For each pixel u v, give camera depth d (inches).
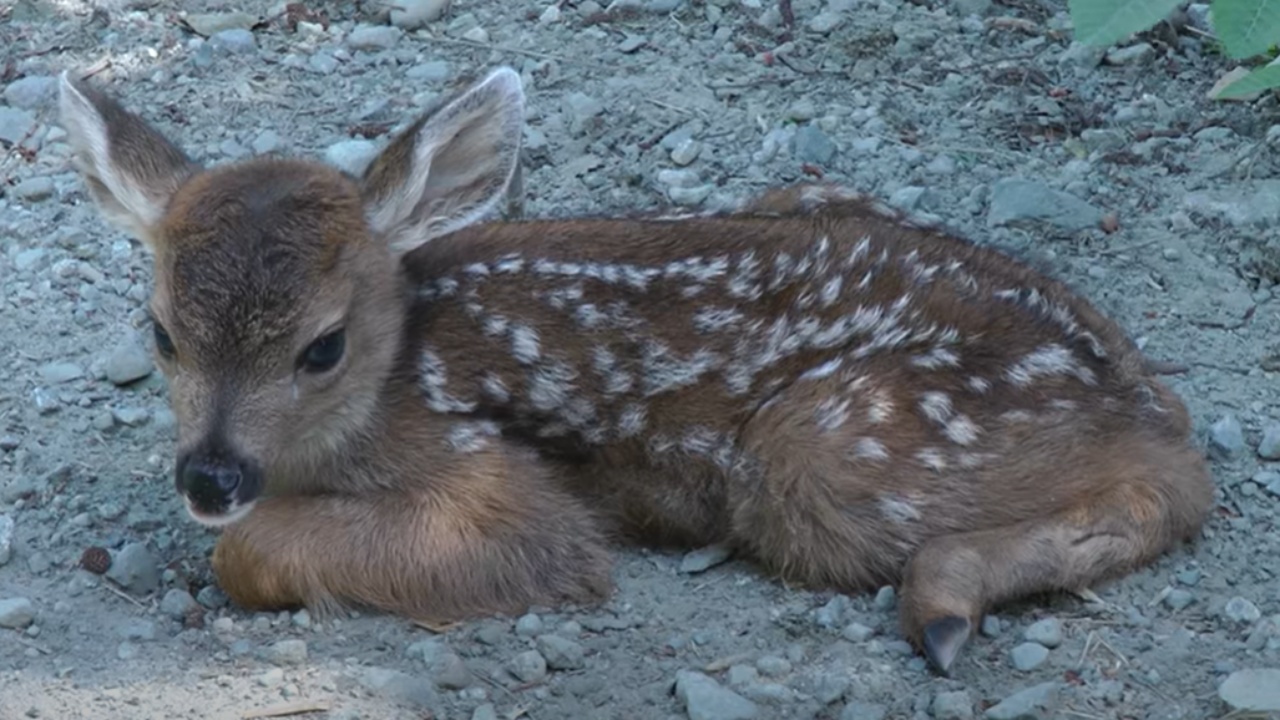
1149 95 593.0
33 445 449.1
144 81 604.4
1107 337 434.9
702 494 419.8
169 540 420.2
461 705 364.5
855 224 434.6
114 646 380.5
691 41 617.9
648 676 375.6
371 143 564.4
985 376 407.2
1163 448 416.2
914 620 380.5
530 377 414.3
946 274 422.3
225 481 368.8
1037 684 370.3
